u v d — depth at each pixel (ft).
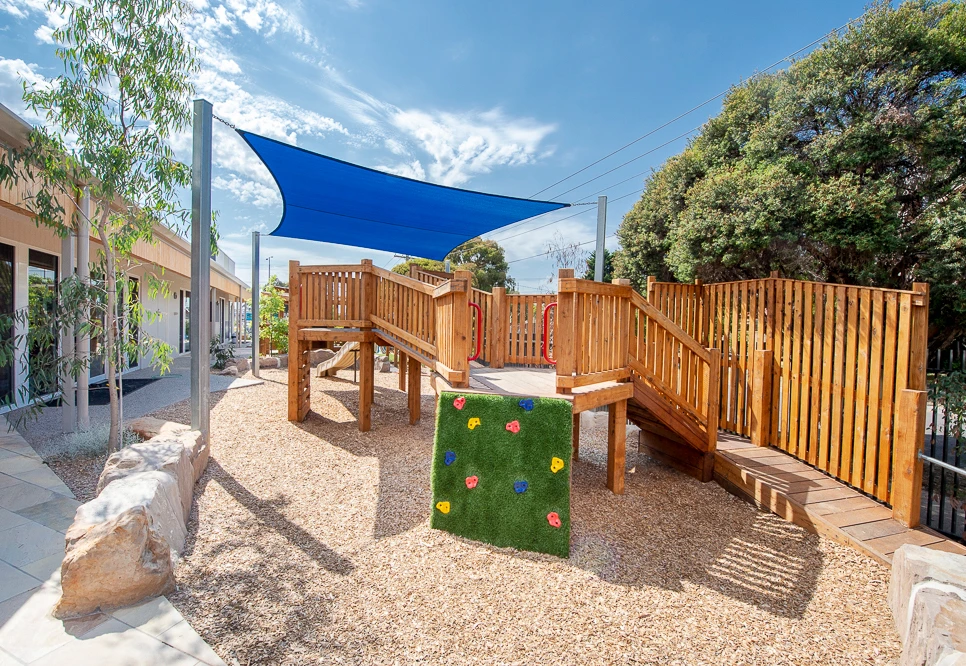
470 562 9.20
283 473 13.65
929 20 25.94
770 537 10.81
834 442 13.16
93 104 12.22
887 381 11.60
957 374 14.07
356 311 19.12
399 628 7.09
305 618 7.20
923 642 5.85
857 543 10.02
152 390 25.85
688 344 14.43
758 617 7.79
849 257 25.43
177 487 9.68
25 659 5.97
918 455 10.60
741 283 17.25
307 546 9.47
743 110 35.32
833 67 26.78
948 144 24.20
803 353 14.46
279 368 38.88
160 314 15.25
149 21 12.78
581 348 11.24
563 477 9.99
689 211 28.55
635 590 8.46
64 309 12.57
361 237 25.89
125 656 6.12
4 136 12.46
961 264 23.34
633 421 16.63
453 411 10.90
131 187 12.79
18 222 19.33
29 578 7.73
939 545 9.91
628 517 11.75
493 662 6.45
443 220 21.81
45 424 17.29
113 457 10.11
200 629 6.77
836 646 7.12
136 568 7.23
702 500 13.10
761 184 25.03
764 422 15.79
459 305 11.64
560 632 7.18
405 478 13.53
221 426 18.33
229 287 60.49
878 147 24.57
